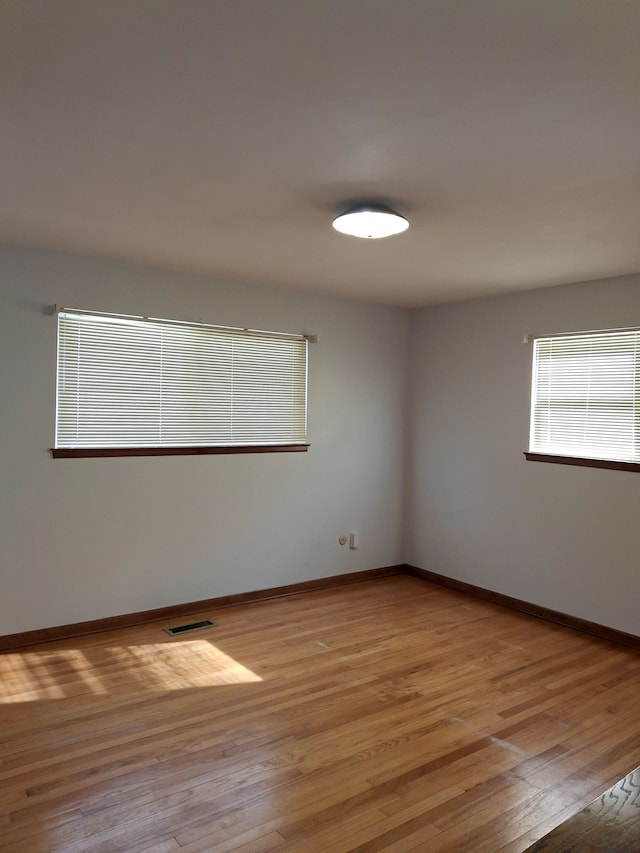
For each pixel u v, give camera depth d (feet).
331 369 16.75
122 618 13.52
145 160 7.63
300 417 16.24
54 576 12.65
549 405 14.84
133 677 11.00
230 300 14.78
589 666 11.89
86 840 6.84
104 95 6.05
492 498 16.07
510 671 11.59
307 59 5.36
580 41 5.03
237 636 13.10
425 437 18.01
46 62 5.46
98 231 10.80
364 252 11.85
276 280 14.67
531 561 15.11
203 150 7.31
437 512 17.65
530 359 15.16
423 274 13.64
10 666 11.36
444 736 9.18
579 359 14.24
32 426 12.28
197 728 9.27
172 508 14.12
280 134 6.85
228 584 15.08
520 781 8.09
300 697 10.36
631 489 13.14
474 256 11.94
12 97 6.10
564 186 8.24
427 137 6.86
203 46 5.18
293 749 8.75
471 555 16.63
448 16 4.73
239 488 15.16
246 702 10.13
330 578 17.03
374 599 15.98
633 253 11.53
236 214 9.68
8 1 4.59
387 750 8.77
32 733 9.05
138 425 13.64
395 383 18.22
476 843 6.91
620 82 5.65
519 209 9.16
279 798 7.64
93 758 8.43
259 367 15.42
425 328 18.01
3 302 11.89
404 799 7.66
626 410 13.34
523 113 6.27
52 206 9.45
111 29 4.96
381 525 18.11
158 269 13.65
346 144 7.07
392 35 4.99
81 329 12.84
